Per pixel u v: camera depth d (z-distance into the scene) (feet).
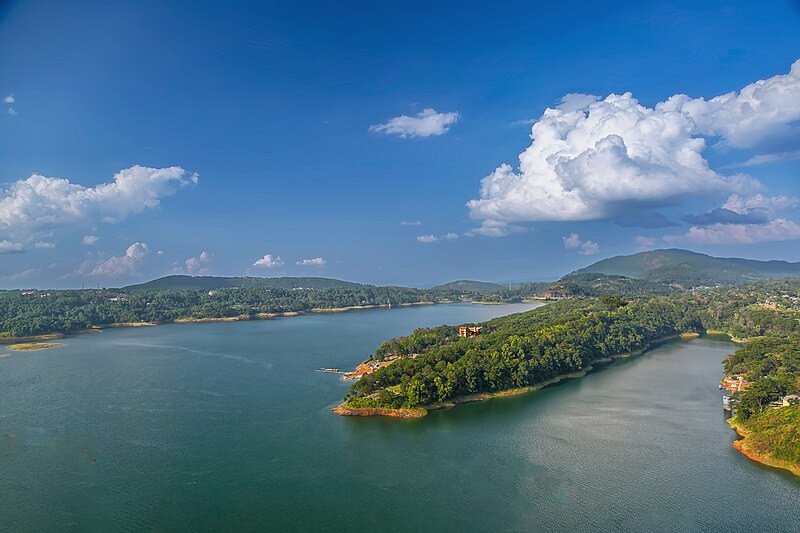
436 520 380.58
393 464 474.49
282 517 386.93
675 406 654.53
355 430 567.59
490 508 395.96
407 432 560.61
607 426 575.79
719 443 519.60
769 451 474.49
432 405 644.27
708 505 397.39
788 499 404.77
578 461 477.77
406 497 413.59
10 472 461.37
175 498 414.82
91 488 432.25
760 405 562.25
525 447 512.63
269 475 454.40
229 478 448.65
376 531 367.66
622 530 365.81
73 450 510.17
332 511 394.11
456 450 506.89
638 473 450.71
